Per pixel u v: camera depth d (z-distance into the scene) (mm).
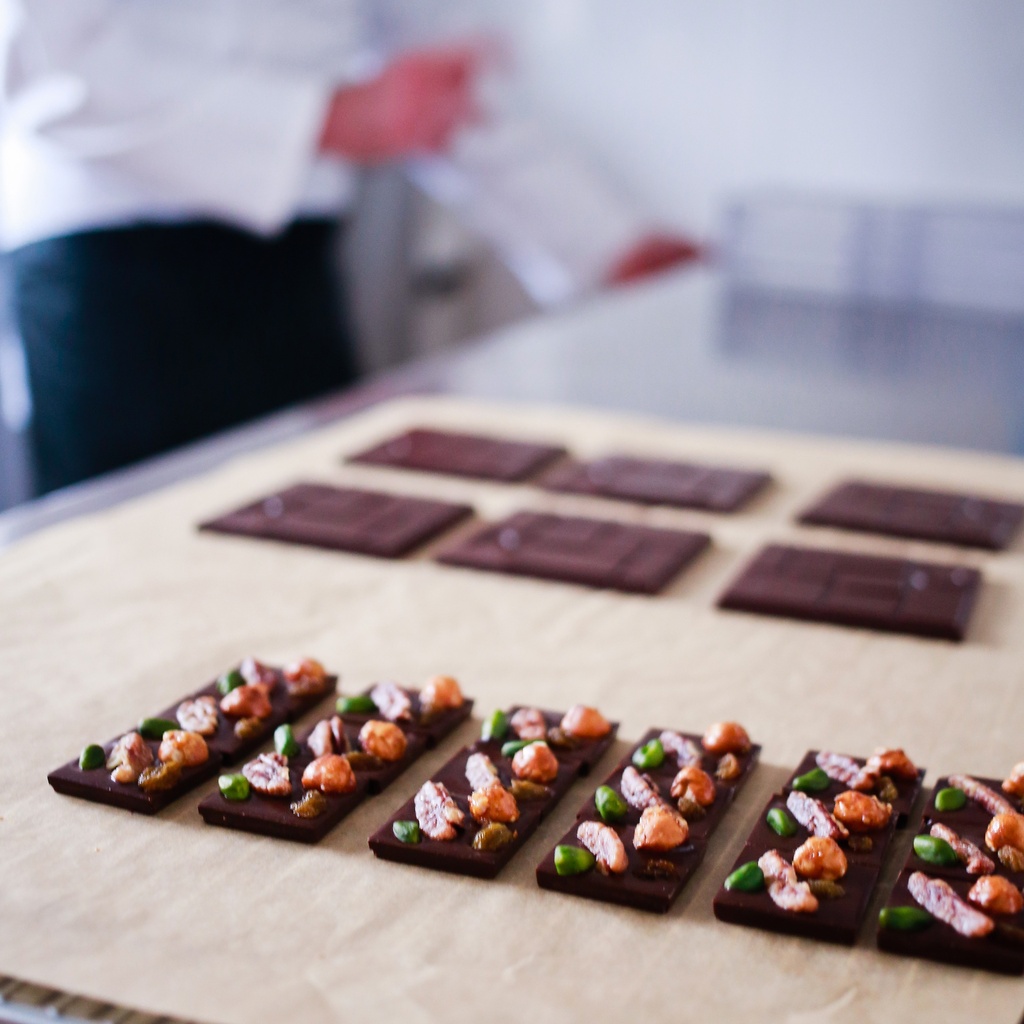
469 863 574
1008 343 1498
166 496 956
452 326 2457
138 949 537
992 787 614
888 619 773
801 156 2262
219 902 561
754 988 522
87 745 655
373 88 1704
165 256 1542
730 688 718
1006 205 2166
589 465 1028
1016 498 973
